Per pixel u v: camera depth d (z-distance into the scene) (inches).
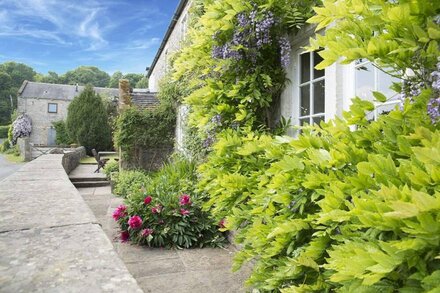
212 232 180.7
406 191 40.3
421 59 56.7
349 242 49.6
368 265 40.4
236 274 136.4
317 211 75.4
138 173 352.8
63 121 1433.3
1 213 68.5
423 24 54.6
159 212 177.8
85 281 36.0
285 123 143.5
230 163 124.8
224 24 135.9
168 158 382.0
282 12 131.8
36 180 135.0
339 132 69.7
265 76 137.6
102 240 50.4
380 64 64.0
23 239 50.6
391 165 50.4
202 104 153.9
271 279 69.9
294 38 144.9
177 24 453.4
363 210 44.9
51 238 51.2
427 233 36.7
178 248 171.8
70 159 511.8
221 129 151.0
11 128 1401.3
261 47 141.0
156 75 709.3
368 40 61.4
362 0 62.7
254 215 99.7
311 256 62.4
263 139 98.7
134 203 187.3
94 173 488.4
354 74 115.5
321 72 133.6
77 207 75.4
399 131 59.7
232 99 145.9
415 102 58.9
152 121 414.0
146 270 141.9
